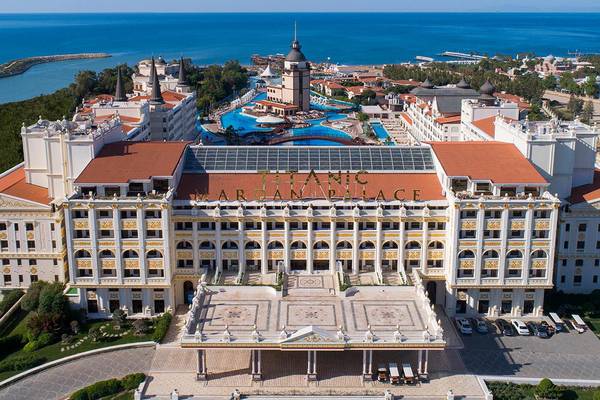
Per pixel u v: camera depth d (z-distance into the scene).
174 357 117.81
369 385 108.44
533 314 133.38
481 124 179.38
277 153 145.62
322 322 112.75
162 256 129.00
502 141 153.50
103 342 122.50
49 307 128.00
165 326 125.88
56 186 144.25
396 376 107.69
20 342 123.62
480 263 128.75
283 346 106.12
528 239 127.62
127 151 141.75
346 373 112.00
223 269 134.25
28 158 148.38
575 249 141.00
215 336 107.12
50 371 113.50
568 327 129.25
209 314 115.62
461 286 129.88
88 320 131.75
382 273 132.38
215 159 143.75
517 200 125.69
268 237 132.00
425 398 105.00
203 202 130.50
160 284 129.62
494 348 121.12
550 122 150.88
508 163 136.25
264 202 131.12
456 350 120.31
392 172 140.25
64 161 141.75
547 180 140.00
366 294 123.19
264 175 136.88
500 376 110.94
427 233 131.62
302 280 129.12
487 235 128.38
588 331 127.81
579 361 116.75
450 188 131.12
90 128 150.25
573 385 108.50
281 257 133.00
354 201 131.75
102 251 128.38
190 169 140.88
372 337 106.19
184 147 144.88
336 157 144.38
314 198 132.88
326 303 119.94
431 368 113.94
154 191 131.00
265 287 123.69
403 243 132.25
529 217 126.38
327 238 131.88
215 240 132.12
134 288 131.00
